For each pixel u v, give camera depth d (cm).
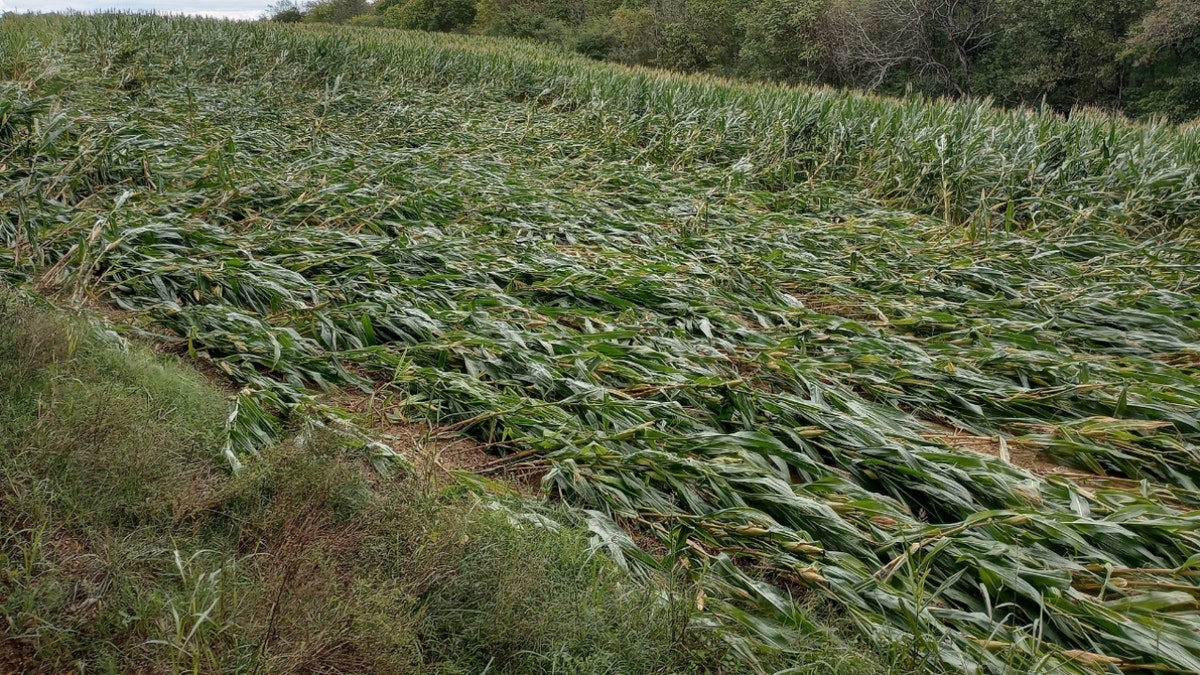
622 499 360
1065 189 956
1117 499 383
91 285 511
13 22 2030
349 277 579
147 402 358
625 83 1652
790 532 327
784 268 710
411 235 688
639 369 477
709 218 850
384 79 1744
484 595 275
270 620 234
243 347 457
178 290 532
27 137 717
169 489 300
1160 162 973
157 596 247
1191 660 280
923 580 293
